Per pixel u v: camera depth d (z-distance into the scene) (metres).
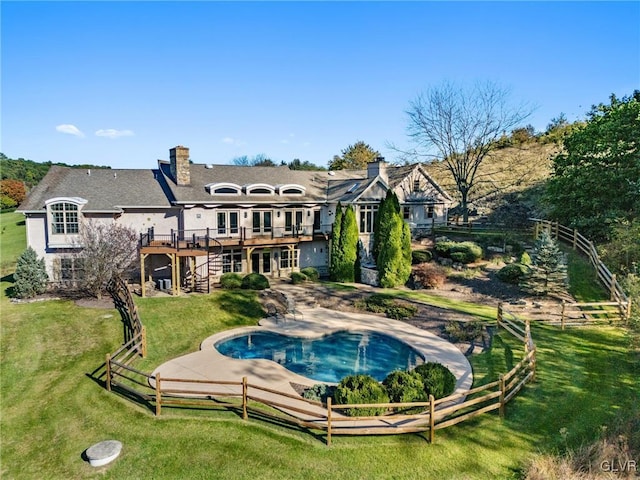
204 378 15.80
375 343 20.64
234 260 30.83
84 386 15.02
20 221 56.38
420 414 11.87
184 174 29.80
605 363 15.38
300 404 13.65
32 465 10.84
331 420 11.19
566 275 23.50
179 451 11.11
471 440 11.30
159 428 12.23
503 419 12.21
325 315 24.22
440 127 39.94
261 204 31.00
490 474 9.95
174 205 28.39
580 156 29.44
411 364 17.84
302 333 20.97
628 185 25.59
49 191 27.77
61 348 18.17
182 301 24.25
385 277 29.47
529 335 16.48
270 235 32.16
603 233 26.80
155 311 22.53
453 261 31.12
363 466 10.36
